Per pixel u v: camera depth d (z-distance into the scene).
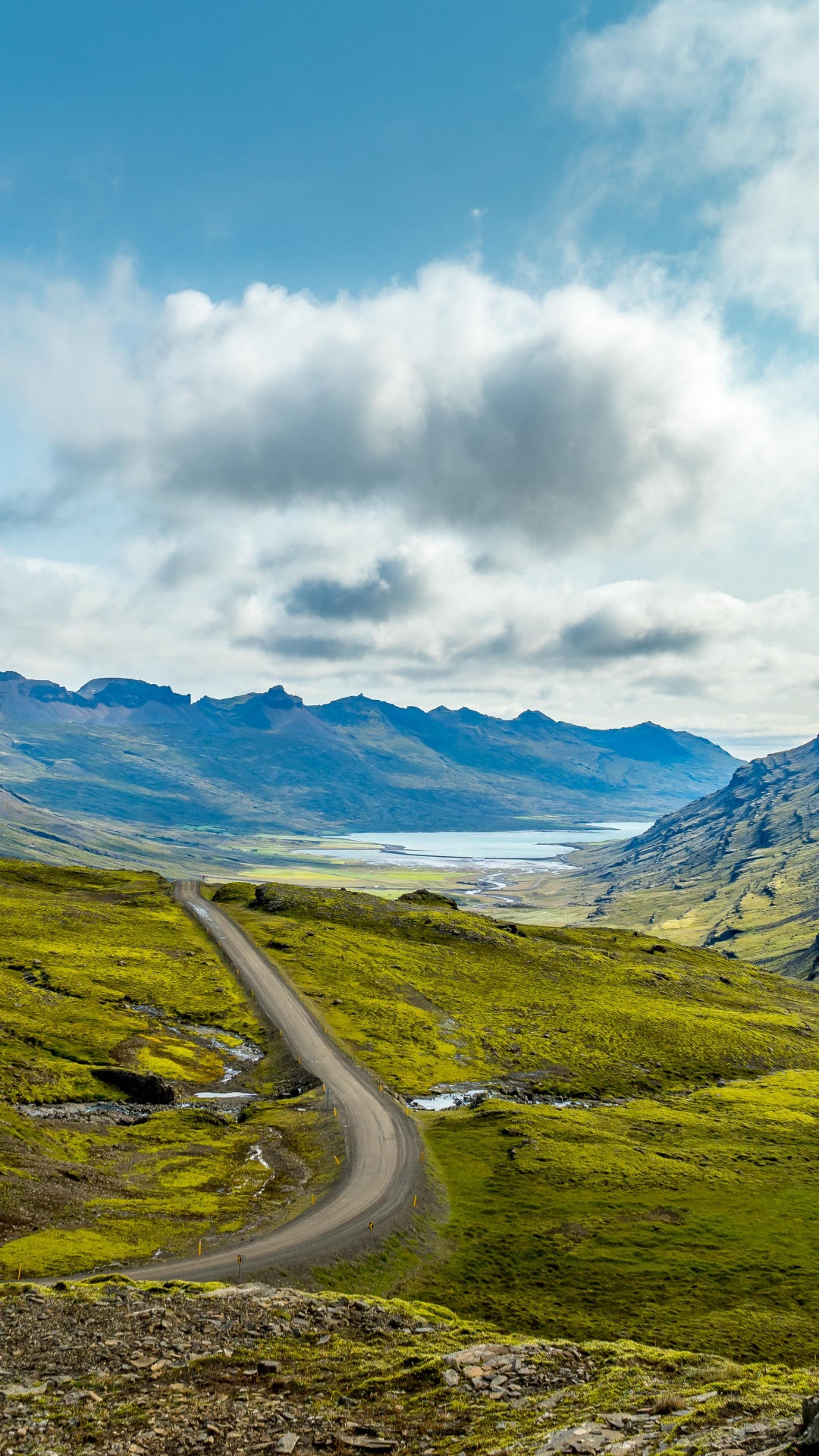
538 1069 144.88
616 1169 94.00
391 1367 32.47
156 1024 139.12
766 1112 125.19
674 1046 164.12
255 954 188.25
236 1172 83.31
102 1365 31.94
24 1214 61.78
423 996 177.00
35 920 194.38
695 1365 32.28
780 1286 66.75
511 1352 34.38
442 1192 84.56
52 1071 108.31
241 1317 38.53
